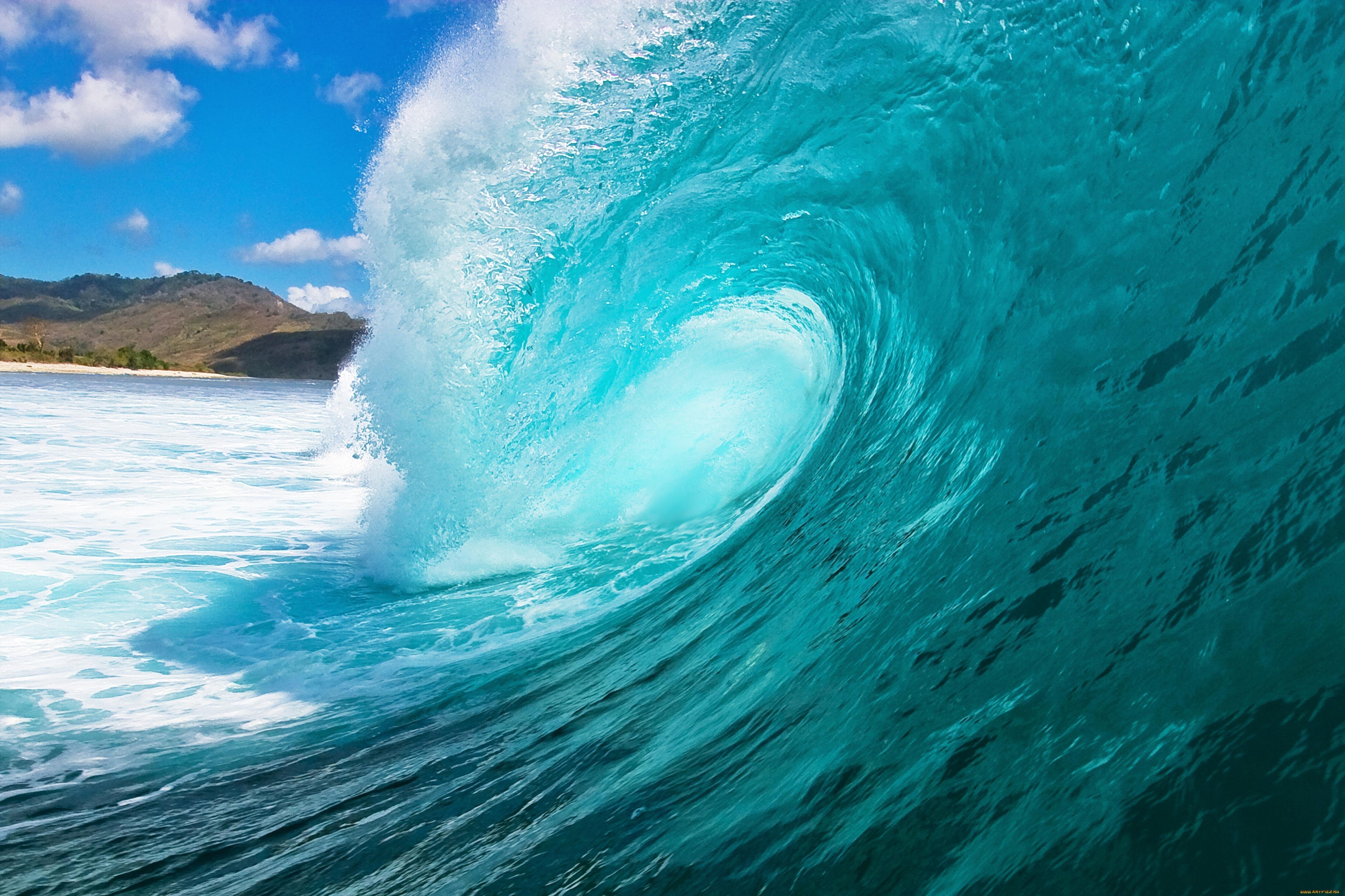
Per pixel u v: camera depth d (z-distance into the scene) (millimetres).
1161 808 1256
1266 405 1922
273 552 7426
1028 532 2348
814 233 6102
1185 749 1324
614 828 2156
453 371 6473
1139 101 3182
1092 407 2543
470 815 2592
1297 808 1122
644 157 6012
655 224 6336
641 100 5809
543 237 6266
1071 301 3068
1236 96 2719
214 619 5594
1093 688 1633
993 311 3824
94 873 2613
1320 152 2307
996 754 1635
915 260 5062
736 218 6188
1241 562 1626
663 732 2812
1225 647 1473
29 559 6848
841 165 5418
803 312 7387
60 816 3031
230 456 13641
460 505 6672
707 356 7395
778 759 2180
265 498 10125
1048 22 3746
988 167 4266
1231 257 2381
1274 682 1325
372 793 2982
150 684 4480
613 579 5777
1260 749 1230
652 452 7242
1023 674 1845
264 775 3314
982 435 3201
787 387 7688
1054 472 2488
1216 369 2164
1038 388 2941
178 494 10016
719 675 3199
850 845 1623
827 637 2883
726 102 5656
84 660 4820
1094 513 2164
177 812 3021
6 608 5688
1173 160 2883
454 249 6266
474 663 4559
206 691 4367
